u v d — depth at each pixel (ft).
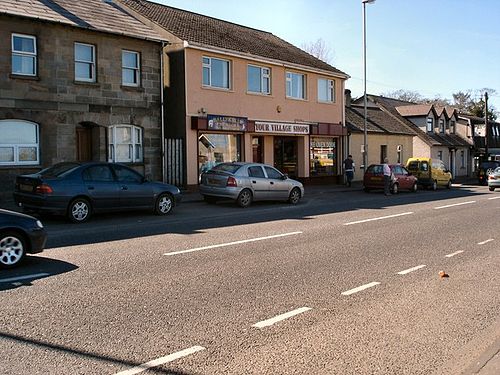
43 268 26.61
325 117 101.50
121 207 47.78
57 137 61.57
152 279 24.68
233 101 81.92
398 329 18.52
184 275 25.62
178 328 18.15
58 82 61.41
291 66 91.66
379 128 122.62
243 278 25.36
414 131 139.54
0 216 26.35
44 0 64.08
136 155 70.18
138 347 16.35
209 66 78.69
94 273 25.63
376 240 37.27
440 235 39.96
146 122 70.49
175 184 74.23
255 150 88.43
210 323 18.75
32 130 60.03
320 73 99.19
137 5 83.15
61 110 61.77
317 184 100.94
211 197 63.05
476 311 20.71
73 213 44.21
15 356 15.48
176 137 76.07
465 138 171.73
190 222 46.06
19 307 20.08
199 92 76.69
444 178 106.42
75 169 45.29
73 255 29.99
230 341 17.04
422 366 15.37
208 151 78.89
